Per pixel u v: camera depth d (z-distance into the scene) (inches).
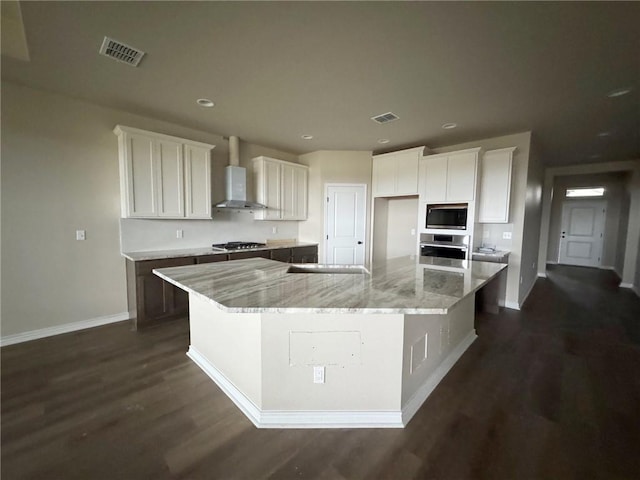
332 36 77.2
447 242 168.9
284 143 184.2
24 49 89.2
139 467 58.6
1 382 87.4
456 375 94.2
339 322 69.9
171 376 91.2
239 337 78.0
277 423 70.6
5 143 107.7
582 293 199.9
